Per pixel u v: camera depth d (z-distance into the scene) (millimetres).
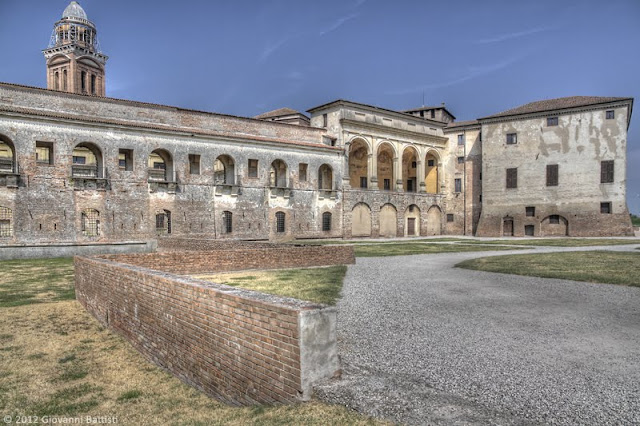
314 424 4820
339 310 11320
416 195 60875
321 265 22062
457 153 64125
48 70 76312
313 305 5742
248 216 45375
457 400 5555
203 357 6898
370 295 13477
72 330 10562
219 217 43312
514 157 58344
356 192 54781
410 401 5406
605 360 7215
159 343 8219
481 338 8586
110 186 36938
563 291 13797
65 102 36469
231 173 45719
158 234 39906
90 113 37688
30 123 33250
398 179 59469
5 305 13125
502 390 5938
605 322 9812
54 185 34094
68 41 76000
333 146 53875
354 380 5852
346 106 54344
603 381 6277
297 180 49469
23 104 34531
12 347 9250
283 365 5535
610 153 52750
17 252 29625
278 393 5582
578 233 53906
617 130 52438
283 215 48438
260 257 20172
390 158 65250
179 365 7551
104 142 36844
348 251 22969
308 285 15484
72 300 13969
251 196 45688
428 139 62875
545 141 56531
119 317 10078
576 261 22219
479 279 16766
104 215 36500
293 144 48625
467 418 4977
